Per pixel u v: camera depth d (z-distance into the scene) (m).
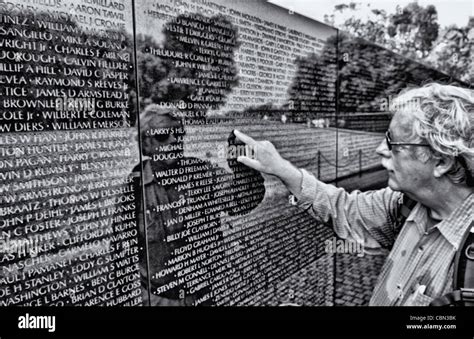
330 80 3.06
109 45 1.46
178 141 1.76
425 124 1.41
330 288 2.98
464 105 1.42
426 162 1.44
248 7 2.18
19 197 1.23
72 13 1.34
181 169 1.78
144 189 1.60
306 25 2.75
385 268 1.85
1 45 1.17
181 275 1.79
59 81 1.31
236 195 2.11
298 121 2.64
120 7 1.50
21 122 1.22
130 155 1.54
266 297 2.34
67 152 1.34
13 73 1.20
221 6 2.00
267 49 2.34
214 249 1.97
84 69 1.38
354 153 3.43
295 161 2.62
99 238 1.45
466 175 1.40
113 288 1.50
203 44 1.88
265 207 2.34
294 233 2.61
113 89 1.48
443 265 1.49
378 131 3.80
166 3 1.68
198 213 1.87
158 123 1.66
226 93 2.03
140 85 1.58
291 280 2.57
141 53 1.58
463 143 1.36
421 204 1.64
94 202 1.43
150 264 1.64
